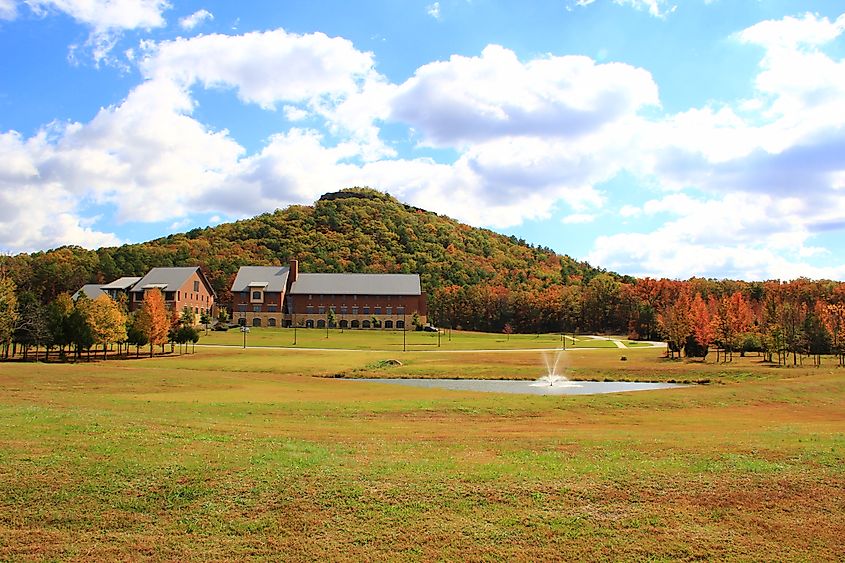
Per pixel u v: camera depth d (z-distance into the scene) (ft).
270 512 42.45
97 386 126.00
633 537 39.60
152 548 37.32
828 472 52.49
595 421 91.76
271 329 429.38
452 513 42.65
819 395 128.26
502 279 648.38
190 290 419.74
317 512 42.50
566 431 78.07
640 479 49.78
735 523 41.98
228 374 160.56
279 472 49.55
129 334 237.25
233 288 473.26
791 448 62.03
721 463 55.36
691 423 90.58
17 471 47.91
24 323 210.79
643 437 71.31
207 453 54.80
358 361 223.30
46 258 492.95
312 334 398.21
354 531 39.91
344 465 52.49
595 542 38.88
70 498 43.70
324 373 189.37
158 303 247.09
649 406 109.91
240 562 35.91
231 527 40.11
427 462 54.65
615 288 540.11
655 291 520.83
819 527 41.55
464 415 94.53
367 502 44.14
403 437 69.26
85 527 39.88
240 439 62.44
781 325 273.54
